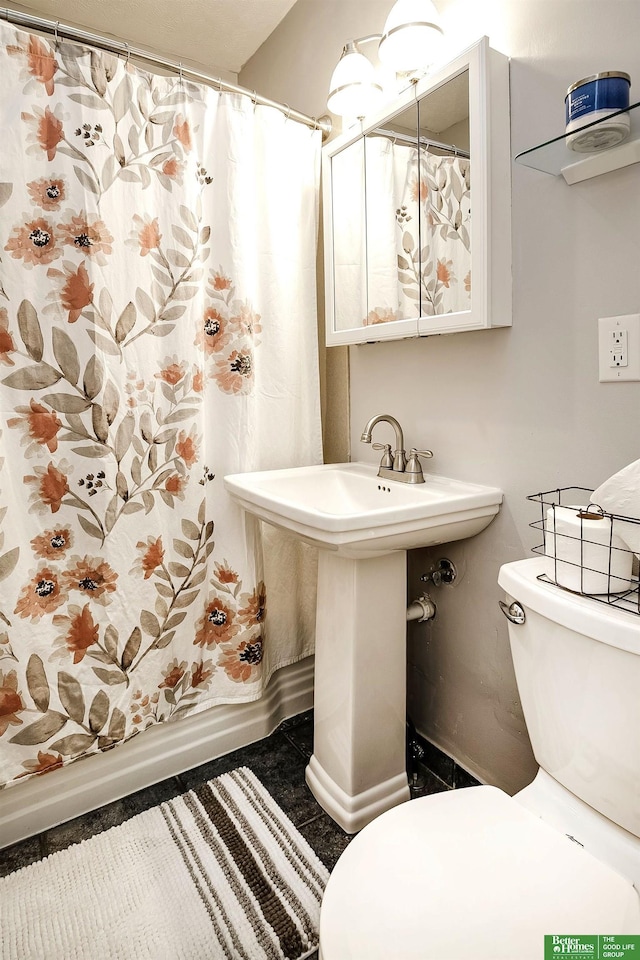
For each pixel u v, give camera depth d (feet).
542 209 3.84
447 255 4.28
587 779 2.95
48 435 4.42
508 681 4.56
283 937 3.73
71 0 5.98
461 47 4.33
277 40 6.61
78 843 4.52
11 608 4.34
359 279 5.28
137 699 4.98
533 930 2.33
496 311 4.05
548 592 3.05
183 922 3.84
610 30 3.33
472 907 2.44
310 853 4.37
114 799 5.02
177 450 5.04
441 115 4.21
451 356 4.74
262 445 5.68
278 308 5.59
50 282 4.32
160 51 7.00
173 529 5.08
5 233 4.13
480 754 4.95
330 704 4.73
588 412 3.68
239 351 5.31
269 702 5.99
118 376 4.66
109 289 4.55
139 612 4.94
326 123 5.74
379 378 5.64
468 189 4.02
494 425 4.40
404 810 3.05
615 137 3.16
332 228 5.58
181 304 4.94
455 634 5.06
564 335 3.79
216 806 4.89
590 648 2.80
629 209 3.32
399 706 4.73
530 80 3.83
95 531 4.67
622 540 2.90
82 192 4.36
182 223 4.88
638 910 2.42
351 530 3.66
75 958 3.60
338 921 2.42
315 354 5.93
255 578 5.54
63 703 4.63
